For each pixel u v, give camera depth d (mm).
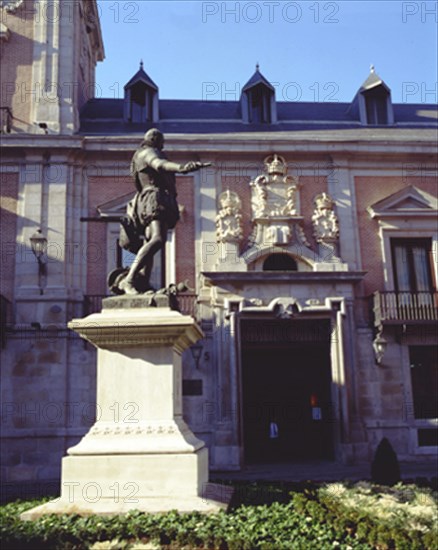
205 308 16703
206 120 19922
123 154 17391
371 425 16391
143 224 6535
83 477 5504
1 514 5711
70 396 15734
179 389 6270
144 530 4840
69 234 16781
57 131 17312
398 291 16969
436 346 17250
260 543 4699
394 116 21016
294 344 17094
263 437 17344
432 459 16297
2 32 17906
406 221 17984
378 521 5789
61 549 4648
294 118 20516
